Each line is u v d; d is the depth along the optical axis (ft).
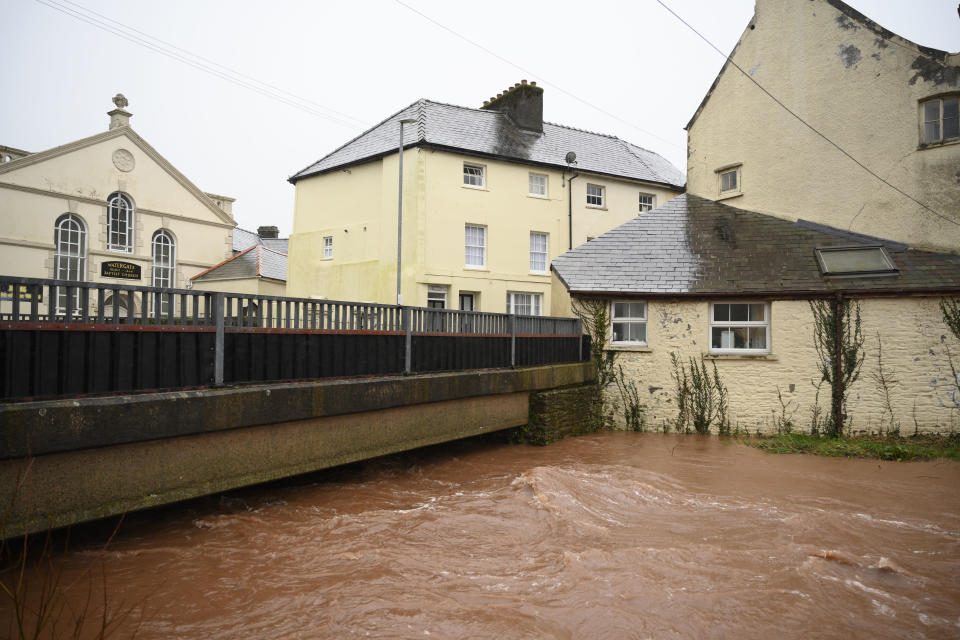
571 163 76.69
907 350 41.96
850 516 25.31
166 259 96.99
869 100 48.55
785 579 18.83
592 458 36.78
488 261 69.97
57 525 17.24
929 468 34.63
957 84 44.14
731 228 53.16
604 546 21.45
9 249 78.59
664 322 47.34
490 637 15.05
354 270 71.87
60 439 17.06
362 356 28.32
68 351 17.79
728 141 58.23
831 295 43.32
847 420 42.98
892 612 16.85
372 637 14.89
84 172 86.12
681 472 33.35
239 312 22.94
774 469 34.24
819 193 51.26
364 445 28.14
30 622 14.97
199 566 19.13
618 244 53.72
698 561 20.15
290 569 19.02
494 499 27.30
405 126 70.59
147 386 19.72
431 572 18.95
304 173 79.51
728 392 45.52
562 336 45.85
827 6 51.19
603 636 15.25
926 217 45.32
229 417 21.70
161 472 19.95
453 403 34.06
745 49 56.95
